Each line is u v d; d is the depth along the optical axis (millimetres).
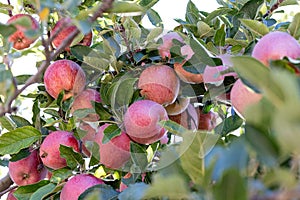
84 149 1911
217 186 647
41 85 2174
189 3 2164
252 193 724
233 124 1713
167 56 1772
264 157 785
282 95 750
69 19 1239
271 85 765
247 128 801
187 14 2166
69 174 1815
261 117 785
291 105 641
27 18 1165
